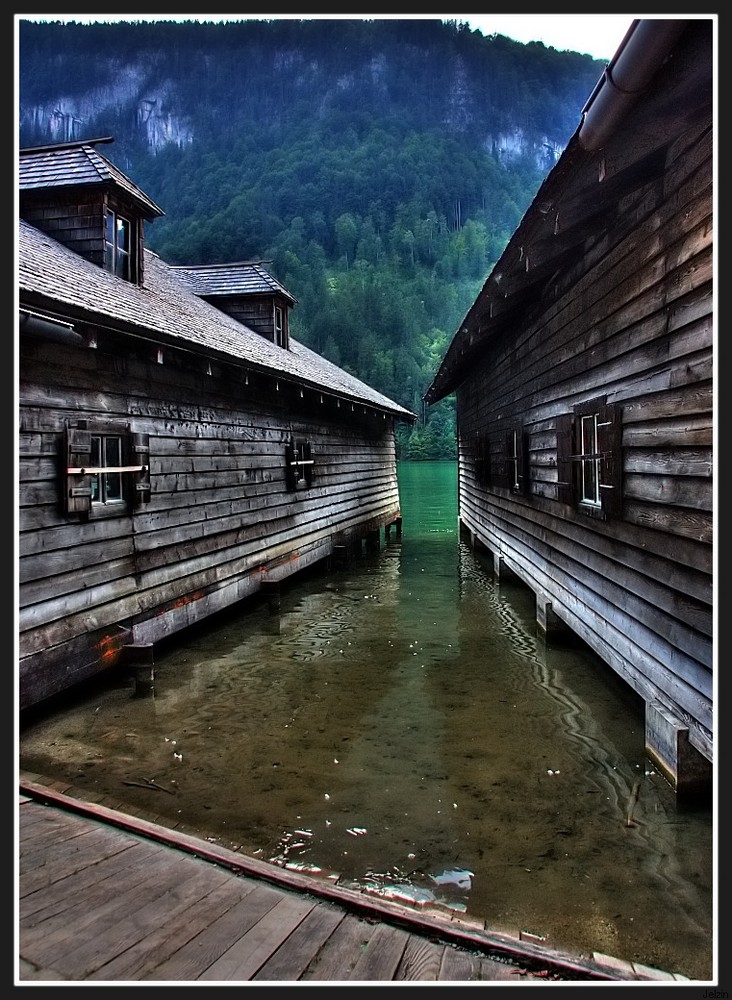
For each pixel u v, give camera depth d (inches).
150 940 94.2
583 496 253.9
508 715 201.8
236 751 175.9
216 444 318.7
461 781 158.1
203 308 436.1
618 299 197.8
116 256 317.1
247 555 352.2
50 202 303.3
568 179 157.4
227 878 112.2
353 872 120.5
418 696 220.1
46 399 195.2
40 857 118.1
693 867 121.7
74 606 204.7
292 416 437.7
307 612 355.9
